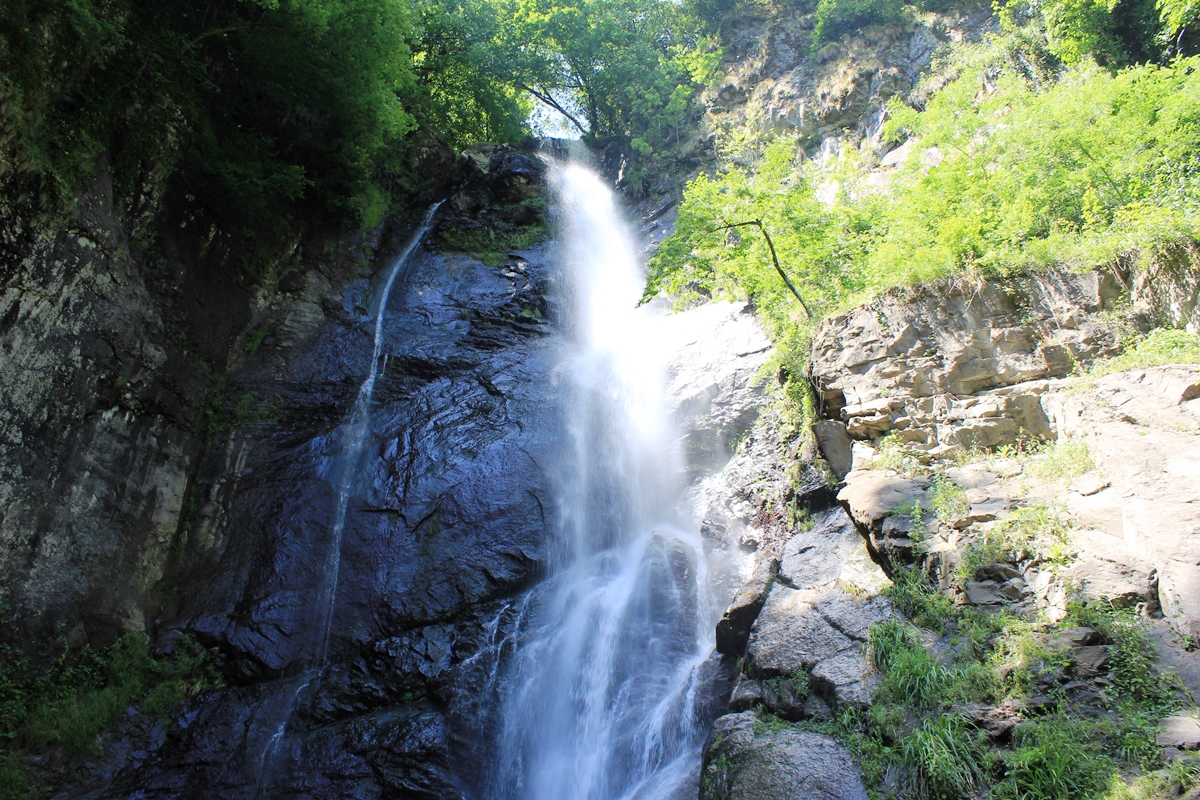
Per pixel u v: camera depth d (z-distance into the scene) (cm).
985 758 658
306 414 1769
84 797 1125
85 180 1278
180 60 1499
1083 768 604
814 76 2772
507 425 1736
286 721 1274
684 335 2023
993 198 1391
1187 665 641
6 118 1113
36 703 1156
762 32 3206
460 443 1684
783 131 2747
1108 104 1414
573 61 3372
